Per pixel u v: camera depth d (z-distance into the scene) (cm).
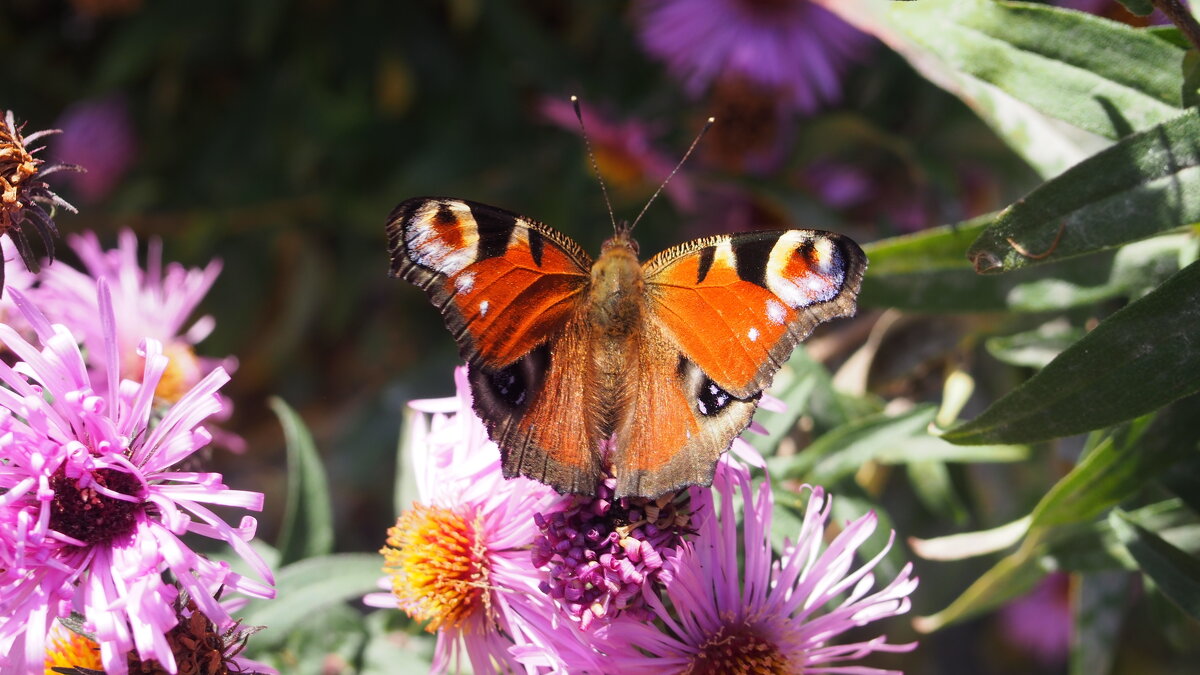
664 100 61
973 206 60
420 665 51
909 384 57
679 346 47
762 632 47
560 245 48
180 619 46
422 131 64
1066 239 47
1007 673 71
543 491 48
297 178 64
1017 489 57
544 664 47
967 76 51
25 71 68
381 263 66
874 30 51
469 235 47
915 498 59
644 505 47
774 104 60
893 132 59
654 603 47
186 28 62
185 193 66
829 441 50
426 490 49
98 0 62
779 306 47
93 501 46
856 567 50
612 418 47
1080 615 54
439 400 49
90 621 45
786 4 60
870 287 51
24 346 46
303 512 51
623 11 62
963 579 58
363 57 64
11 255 50
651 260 48
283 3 62
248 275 67
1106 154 47
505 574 48
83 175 66
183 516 46
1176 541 51
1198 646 60
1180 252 50
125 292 54
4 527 45
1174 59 48
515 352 47
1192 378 46
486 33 64
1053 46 48
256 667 47
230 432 70
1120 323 46
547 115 62
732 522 47
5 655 45
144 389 47
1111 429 49
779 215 61
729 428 47
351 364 71
